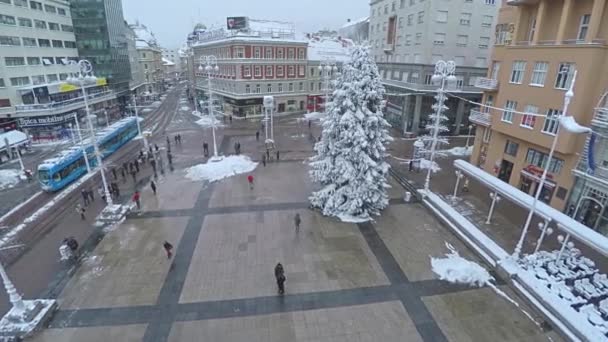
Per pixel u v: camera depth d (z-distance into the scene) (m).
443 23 37.53
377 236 18.66
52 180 24.56
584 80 17.89
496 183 19.12
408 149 36.12
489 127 27.70
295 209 21.75
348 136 18.86
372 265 16.02
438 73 20.95
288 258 16.52
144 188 25.25
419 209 22.14
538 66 21.02
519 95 22.50
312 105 59.19
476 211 21.80
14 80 39.00
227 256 16.66
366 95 18.52
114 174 27.62
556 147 19.73
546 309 12.96
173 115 58.41
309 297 13.88
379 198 21.00
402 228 19.59
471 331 12.22
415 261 16.38
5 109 37.69
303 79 56.53
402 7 42.53
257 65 50.59
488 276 15.17
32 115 38.09
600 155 17.70
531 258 15.52
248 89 50.94
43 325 12.40
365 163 19.33
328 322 12.61
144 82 90.00
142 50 89.38
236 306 13.37
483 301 13.74
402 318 12.81
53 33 48.09
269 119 51.06
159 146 37.47
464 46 38.94
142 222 20.09
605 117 16.75
